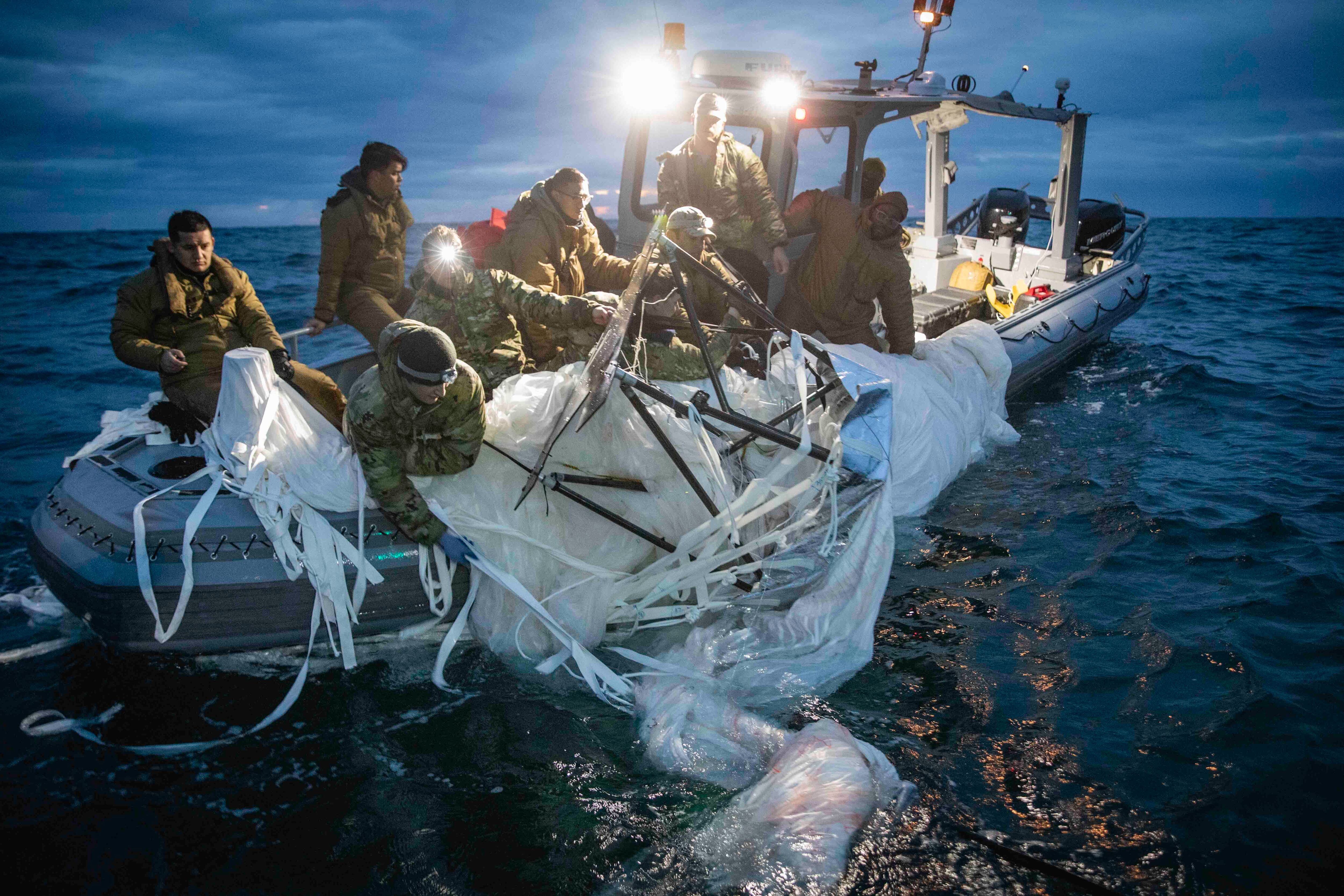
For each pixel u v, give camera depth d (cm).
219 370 378
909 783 280
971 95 644
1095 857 251
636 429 361
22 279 1981
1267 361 843
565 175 383
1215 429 637
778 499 360
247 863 254
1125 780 283
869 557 369
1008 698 329
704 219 402
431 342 293
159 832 266
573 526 363
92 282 1916
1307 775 282
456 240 361
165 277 360
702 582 366
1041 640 369
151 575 321
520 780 290
